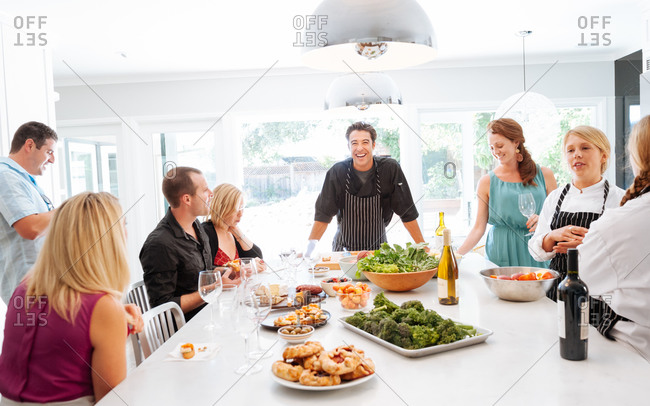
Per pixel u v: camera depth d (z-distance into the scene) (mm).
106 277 1258
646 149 1330
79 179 5312
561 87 5000
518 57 4875
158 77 5133
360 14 1346
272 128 5879
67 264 1213
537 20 3701
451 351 1255
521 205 2428
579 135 2057
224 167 5215
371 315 1430
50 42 3705
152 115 5195
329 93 2605
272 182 5910
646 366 1117
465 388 1027
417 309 1418
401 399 991
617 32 4074
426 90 5066
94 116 5191
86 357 1207
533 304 1691
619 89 4895
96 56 4254
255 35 3809
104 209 1283
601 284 1333
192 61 4574
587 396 970
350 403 983
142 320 1452
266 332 1521
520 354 1213
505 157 2625
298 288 1880
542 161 5324
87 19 3314
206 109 5176
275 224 5922
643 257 1259
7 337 1236
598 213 2008
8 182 2371
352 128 2811
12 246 2424
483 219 2768
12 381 1211
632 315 1266
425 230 5242
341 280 1984
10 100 3123
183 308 1967
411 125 5102
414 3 1408
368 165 2875
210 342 1426
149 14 3270
